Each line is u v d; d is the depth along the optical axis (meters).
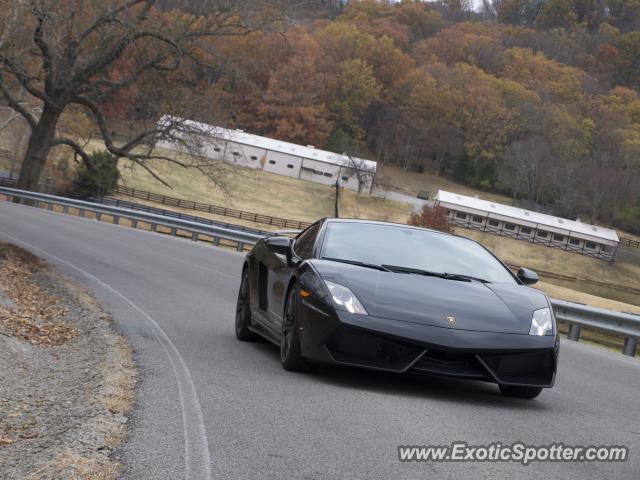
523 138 141.88
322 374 7.56
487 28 187.75
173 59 36.38
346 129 139.75
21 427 5.66
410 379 7.70
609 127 135.75
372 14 183.38
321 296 7.05
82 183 58.75
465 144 143.50
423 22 185.38
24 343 9.13
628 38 183.88
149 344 8.94
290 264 8.02
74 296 13.04
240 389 6.70
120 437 5.08
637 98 157.25
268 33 35.53
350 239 8.16
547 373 6.91
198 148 35.81
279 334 8.22
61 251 21.00
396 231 8.43
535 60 162.38
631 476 5.04
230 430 5.39
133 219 38.78
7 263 16.22
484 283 7.69
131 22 33.31
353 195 107.69
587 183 126.88
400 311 6.86
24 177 38.22
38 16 29.38
